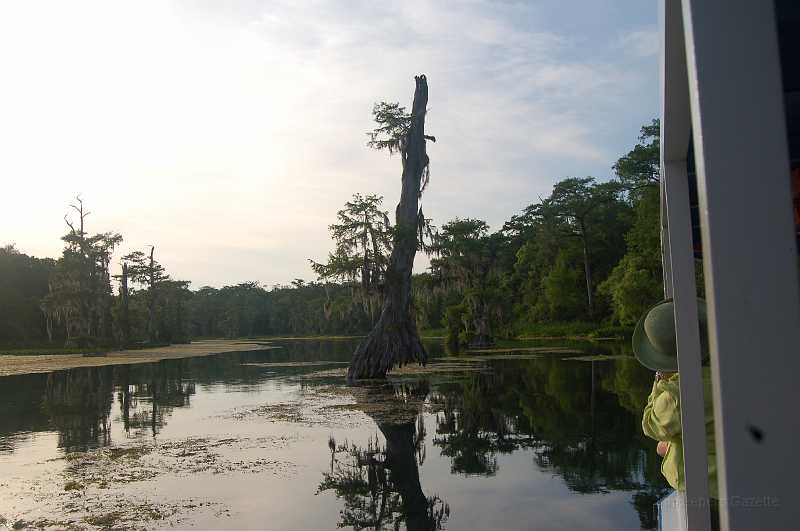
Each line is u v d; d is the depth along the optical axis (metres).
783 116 0.93
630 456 9.85
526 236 76.25
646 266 50.00
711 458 2.93
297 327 119.12
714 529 2.88
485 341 50.59
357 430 13.03
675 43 1.46
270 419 14.79
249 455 10.74
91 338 64.12
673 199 2.23
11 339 76.19
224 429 13.54
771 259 0.92
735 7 0.96
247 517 7.23
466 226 53.62
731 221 0.93
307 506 7.66
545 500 7.61
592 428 12.31
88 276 66.06
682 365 2.31
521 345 50.56
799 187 2.09
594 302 64.31
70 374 32.44
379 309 31.23
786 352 0.90
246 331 121.25
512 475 8.93
